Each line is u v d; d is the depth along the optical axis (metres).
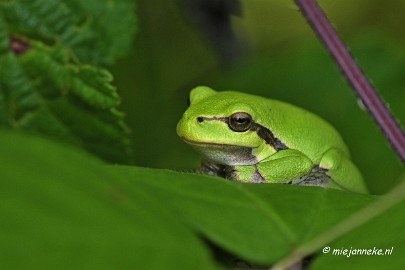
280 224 0.21
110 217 0.15
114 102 0.28
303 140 0.33
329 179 0.33
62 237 0.15
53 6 0.28
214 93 0.34
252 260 0.19
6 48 0.27
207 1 0.33
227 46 0.34
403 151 0.28
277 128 0.33
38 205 0.15
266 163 0.33
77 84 0.28
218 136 0.32
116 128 0.28
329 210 0.23
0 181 0.15
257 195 0.23
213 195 0.22
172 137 0.34
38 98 0.27
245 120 0.33
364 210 0.19
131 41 0.28
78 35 0.28
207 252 0.16
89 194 0.15
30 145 0.15
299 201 0.23
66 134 0.28
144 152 0.34
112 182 0.16
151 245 0.15
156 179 0.23
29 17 0.28
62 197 0.15
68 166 0.15
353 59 0.28
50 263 0.14
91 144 0.28
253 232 0.20
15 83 0.27
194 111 0.33
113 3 0.28
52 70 0.27
